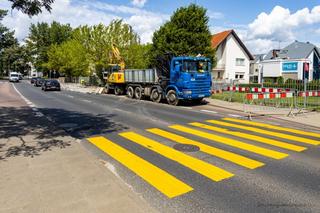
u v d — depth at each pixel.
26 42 85.38
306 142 8.33
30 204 3.97
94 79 47.75
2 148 6.93
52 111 14.75
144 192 4.80
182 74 17.56
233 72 49.62
